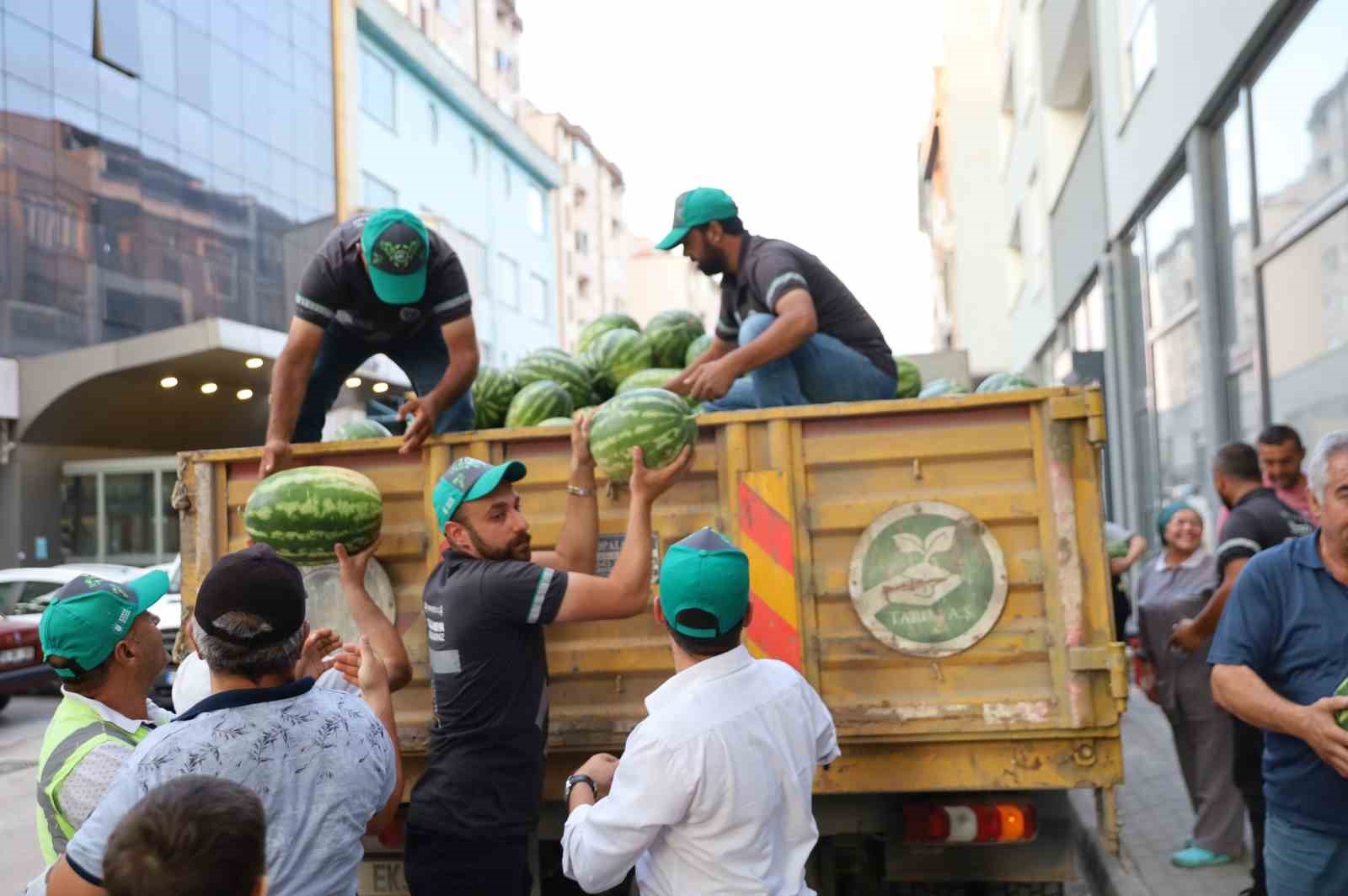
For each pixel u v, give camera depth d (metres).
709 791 2.53
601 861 2.60
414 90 36.97
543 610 3.32
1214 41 9.08
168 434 25.06
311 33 30.38
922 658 3.71
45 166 22.12
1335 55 6.97
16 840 7.50
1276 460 5.54
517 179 45.78
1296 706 2.87
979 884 4.04
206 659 2.48
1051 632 3.63
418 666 4.03
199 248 25.89
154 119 24.66
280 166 28.86
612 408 3.62
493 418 5.79
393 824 3.99
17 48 21.55
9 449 21.58
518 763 3.36
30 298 21.88
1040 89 19.78
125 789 2.28
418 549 4.05
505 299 44.00
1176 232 11.49
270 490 3.81
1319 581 2.99
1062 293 19.03
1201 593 5.62
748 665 2.71
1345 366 7.04
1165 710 5.77
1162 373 12.52
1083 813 6.81
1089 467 3.63
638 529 3.51
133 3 24.08
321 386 4.94
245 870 1.75
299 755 2.41
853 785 3.74
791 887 2.65
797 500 3.79
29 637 12.38
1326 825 2.93
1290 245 7.88
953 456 3.73
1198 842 5.64
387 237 4.00
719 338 5.23
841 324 4.88
